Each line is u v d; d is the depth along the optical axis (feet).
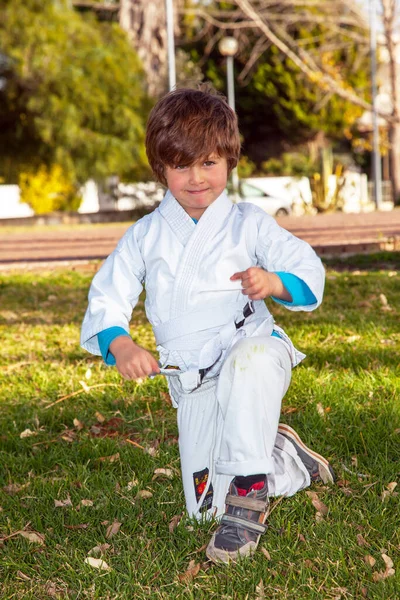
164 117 7.64
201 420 7.95
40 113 82.64
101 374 14.29
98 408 12.38
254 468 7.25
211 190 7.77
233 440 7.30
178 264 7.82
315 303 7.48
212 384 7.90
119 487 9.24
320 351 14.82
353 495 8.57
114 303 7.99
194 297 7.74
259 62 113.39
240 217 7.93
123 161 82.23
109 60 82.33
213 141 7.54
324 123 115.75
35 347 17.44
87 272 32.30
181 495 8.95
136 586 6.95
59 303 23.91
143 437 11.01
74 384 13.82
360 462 9.46
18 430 11.57
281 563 7.21
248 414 7.26
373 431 10.30
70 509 8.65
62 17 81.76
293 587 6.79
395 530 7.70
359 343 15.47
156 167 7.99
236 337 7.62
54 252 42.24
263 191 82.53
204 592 6.85
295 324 17.80
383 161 130.31
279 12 105.70
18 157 90.89
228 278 7.74
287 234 7.85
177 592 6.87
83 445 10.59
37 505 8.87
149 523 8.29
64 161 81.92
